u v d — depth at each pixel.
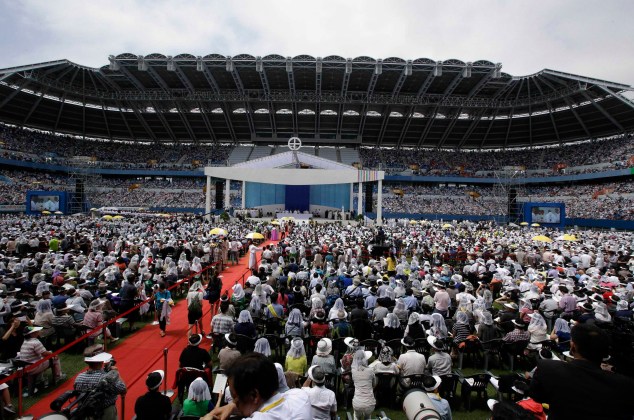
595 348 2.78
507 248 27.27
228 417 2.50
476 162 81.81
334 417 5.46
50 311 10.45
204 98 69.38
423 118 76.88
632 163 58.75
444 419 5.40
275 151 82.25
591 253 24.72
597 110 66.44
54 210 51.88
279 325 10.77
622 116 65.06
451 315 12.82
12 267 15.56
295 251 22.02
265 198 60.66
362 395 6.57
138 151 81.88
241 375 2.27
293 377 6.11
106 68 61.19
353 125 80.69
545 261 22.94
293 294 12.68
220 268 21.36
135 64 59.03
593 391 2.65
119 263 17.47
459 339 9.70
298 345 7.69
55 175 71.62
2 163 61.00
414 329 9.54
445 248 25.34
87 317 10.28
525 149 83.12
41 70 61.41
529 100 68.50
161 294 11.88
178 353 10.41
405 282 14.59
